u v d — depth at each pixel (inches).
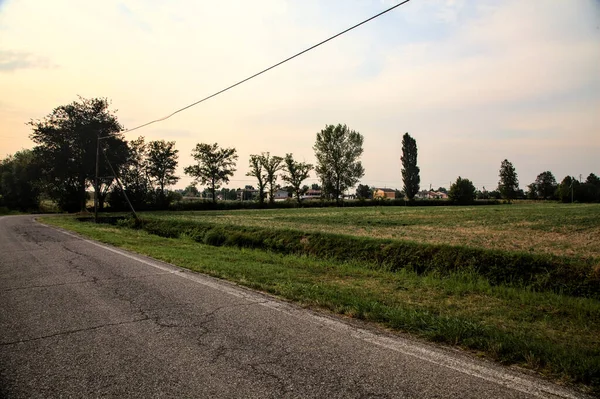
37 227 881.5
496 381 127.8
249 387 124.0
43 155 1967.3
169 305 225.5
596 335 193.5
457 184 3503.9
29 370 137.2
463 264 377.4
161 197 2596.0
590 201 3779.5
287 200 3312.0
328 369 137.6
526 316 226.8
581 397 117.3
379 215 1573.6
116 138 2144.4
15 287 272.7
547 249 534.6
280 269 365.7
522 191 4734.3
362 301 232.8
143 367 139.9
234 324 189.9
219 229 757.3
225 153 3078.2
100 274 322.0
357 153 3179.1
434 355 150.6
